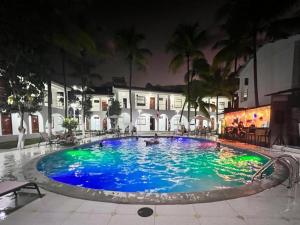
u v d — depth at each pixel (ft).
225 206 13.19
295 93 43.39
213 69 72.43
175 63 89.61
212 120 133.80
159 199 13.93
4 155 33.88
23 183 14.74
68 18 45.01
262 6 53.78
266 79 63.26
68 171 30.07
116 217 11.75
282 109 43.83
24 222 11.30
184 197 14.24
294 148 37.29
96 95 113.09
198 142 64.49
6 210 12.78
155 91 117.60
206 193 14.98
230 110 77.15
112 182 24.79
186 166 33.19
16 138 63.16
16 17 17.08
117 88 110.83
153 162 36.65
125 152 48.01
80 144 49.21
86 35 59.21
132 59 92.48
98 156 42.80
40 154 34.55
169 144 61.87
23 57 39.75
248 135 51.85
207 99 131.75
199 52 88.94
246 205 13.38
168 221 11.30
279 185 17.44
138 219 11.52
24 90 42.50
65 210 12.71
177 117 126.41
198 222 11.20
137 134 88.28
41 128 75.77
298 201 14.06
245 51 68.13
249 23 59.16
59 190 15.67
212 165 33.68
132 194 14.80
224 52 65.46
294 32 54.70
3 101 42.37
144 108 119.75
